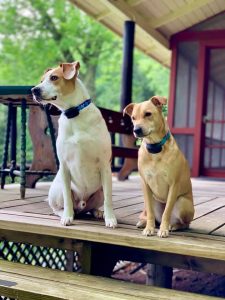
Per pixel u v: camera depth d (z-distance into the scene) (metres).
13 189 3.20
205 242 1.61
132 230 1.78
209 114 5.75
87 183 1.95
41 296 1.50
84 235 1.76
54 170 3.14
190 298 1.48
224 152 5.62
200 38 5.72
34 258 2.92
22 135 2.64
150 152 1.71
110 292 1.53
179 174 1.71
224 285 3.43
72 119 1.88
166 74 12.96
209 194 3.41
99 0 4.32
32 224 1.87
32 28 11.91
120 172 4.55
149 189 1.77
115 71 12.86
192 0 4.89
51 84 1.84
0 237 2.00
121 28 5.61
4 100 2.85
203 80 5.69
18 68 11.59
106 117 3.90
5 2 11.80
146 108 1.67
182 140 5.82
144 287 1.59
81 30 12.01
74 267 3.17
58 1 11.71
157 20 5.21
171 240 1.63
